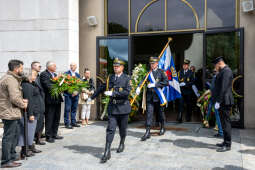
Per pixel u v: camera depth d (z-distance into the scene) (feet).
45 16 23.21
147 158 13.02
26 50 23.50
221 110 14.48
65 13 22.86
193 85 23.58
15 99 11.72
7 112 11.85
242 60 20.72
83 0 25.31
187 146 15.25
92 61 25.18
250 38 20.76
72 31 23.35
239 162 12.34
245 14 20.94
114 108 13.20
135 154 13.69
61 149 14.78
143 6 24.29
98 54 24.72
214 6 22.31
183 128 20.68
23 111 13.07
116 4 24.97
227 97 14.15
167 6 23.73
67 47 22.85
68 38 22.85
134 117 24.67
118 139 17.06
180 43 34.24
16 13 23.63
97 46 24.71
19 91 12.23
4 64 23.84
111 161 12.59
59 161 12.67
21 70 12.36
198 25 22.74
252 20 20.74
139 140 16.75
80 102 22.15
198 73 25.85
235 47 21.15
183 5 23.30
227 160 12.64
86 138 17.42
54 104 16.58
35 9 23.34
